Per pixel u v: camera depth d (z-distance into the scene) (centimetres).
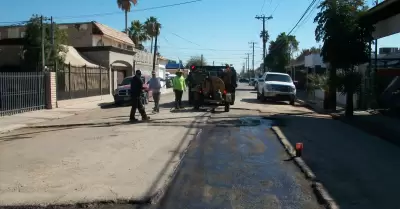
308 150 949
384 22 1803
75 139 1122
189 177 714
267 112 1870
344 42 1650
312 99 2881
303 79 4722
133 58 4019
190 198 598
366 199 589
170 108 2069
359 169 766
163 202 581
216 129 1295
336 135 1179
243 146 1005
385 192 623
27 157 880
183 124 1399
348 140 1093
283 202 582
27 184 657
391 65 2198
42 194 604
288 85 2459
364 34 1675
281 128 1312
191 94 2231
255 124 1422
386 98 1748
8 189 630
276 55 6425
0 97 1812
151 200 582
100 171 744
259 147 994
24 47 2544
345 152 928
